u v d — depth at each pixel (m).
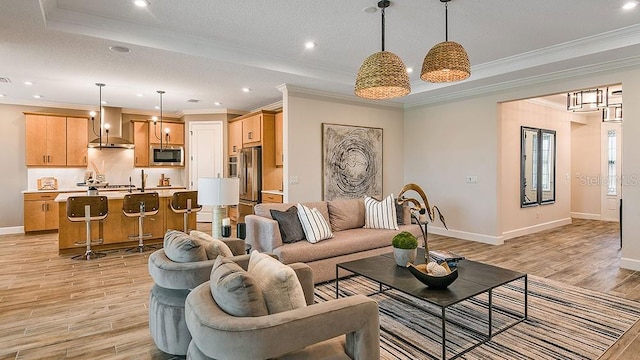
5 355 2.24
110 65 4.31
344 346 1.60
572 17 3.37
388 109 6.73
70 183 7.11
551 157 7.07
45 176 6.86
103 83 5.25
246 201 6.80
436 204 6.38
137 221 5.37
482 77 4.98
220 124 7.70
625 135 4.09
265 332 1.32
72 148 6.92
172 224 5.73
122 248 5.27
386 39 3.93
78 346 2.37
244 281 1.43
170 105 7.21
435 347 2.34
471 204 5.81
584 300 3.12
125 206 4.92
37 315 2.87
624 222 4.12
